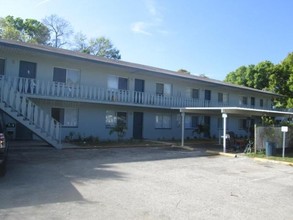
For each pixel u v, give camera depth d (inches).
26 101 612.1
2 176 358.9
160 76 994.7
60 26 2113.7
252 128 1213.1
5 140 351.6
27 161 471.5
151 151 694.5
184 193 316.5
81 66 850.1
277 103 1792.6
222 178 410.0
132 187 333.1
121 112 955.3
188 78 1031.6
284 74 1701.5
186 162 547.5
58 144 642.8
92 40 2224.4
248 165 550.0
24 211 238.2
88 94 829.2
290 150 832.9
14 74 732.7
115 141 856.3
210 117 1235.2
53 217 227.1
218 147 852.0
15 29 1820.9
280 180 413.1
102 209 251.6
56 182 340.8
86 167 442.9
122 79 950.4
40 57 773.3
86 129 869.2
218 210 263.4
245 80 2022.6
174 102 1038.4
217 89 1273.4
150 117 1029.8
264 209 272.5
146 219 232.5
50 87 760.3
